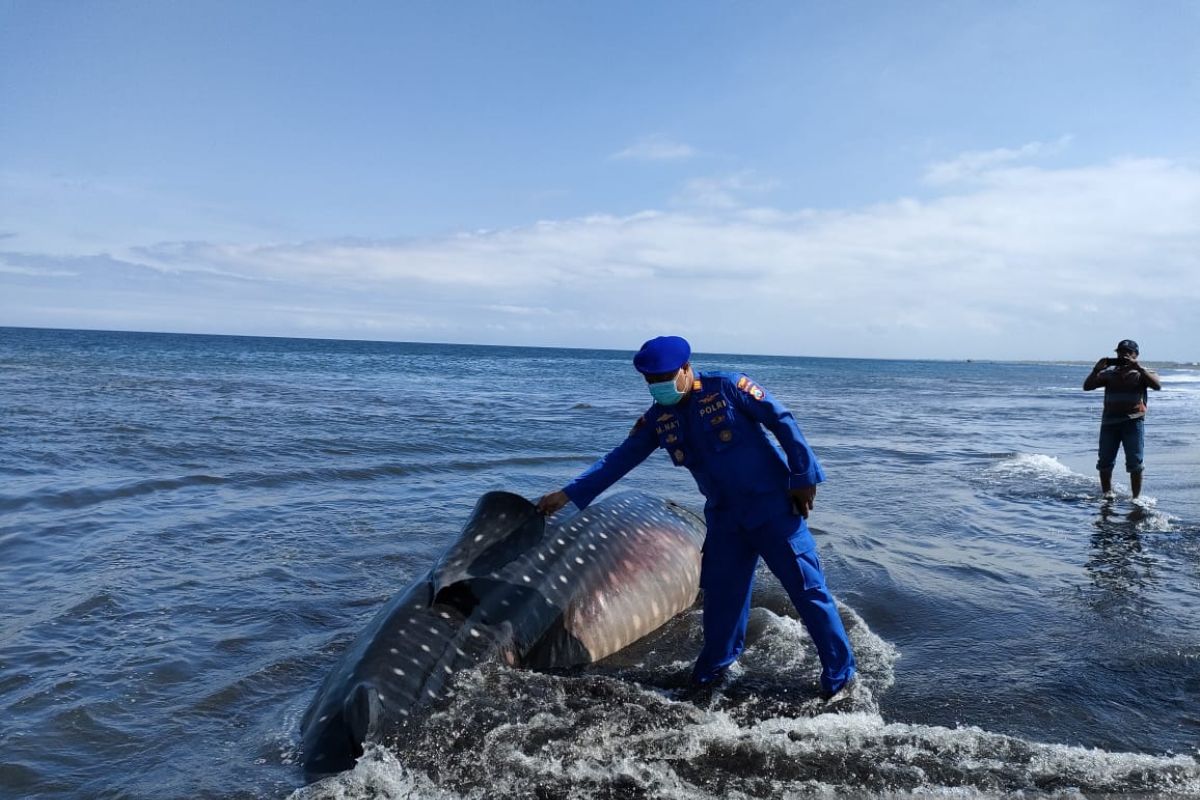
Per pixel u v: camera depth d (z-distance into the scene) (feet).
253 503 28.96
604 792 10.89
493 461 40.11
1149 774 11.25
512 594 15.34
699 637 17.31
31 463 34.50
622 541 17.97
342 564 21.76
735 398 13.51
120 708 13.44
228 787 11.15
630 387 120.67
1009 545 25.09
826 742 12.21
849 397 116.47
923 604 19.04
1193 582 20.94
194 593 19.13
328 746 11.90
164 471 34.12
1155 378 32.60
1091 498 33.30
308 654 15.74
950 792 10.81
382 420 57.16
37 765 11.63
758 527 13.75
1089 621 17.87
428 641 13.61
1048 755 11.76
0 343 253.03
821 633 13.79
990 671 15.19
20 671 14.66
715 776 11.28
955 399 120.47
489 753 11.80
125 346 267.80
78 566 20.94
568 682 14.05
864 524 27.91
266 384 95.20
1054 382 219.41
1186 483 37.60
